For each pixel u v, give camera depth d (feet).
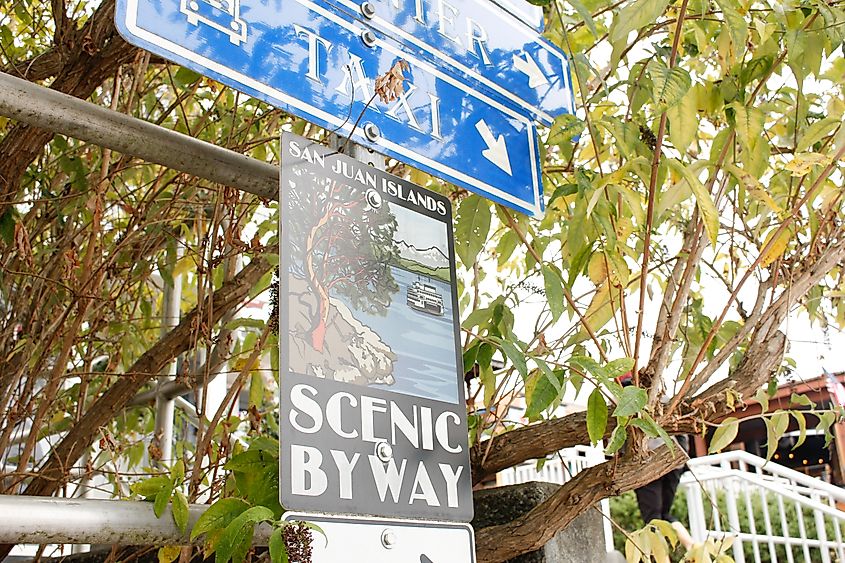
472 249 4.86
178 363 8.20
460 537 3.15
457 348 3.45
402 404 3.15
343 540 2.79
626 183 5.28
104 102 7.02
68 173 6.14
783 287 5.71
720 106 4.79
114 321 6.81
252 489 3.67
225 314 6.69
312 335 2.95
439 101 3.91
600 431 3.91
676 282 5.24
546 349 5.55
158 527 3.01
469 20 4.23
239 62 3.09
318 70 3.37
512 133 4.27
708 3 4.98
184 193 6.49
